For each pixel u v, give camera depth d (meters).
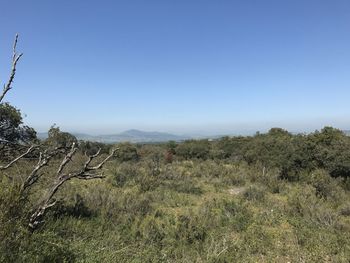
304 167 20.23
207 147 37.50
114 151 6.95
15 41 5.16
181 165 27.03
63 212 8.26
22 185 5.36
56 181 6.67
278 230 9.28
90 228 7.53
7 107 10.91
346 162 18.97
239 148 34.62
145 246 7.29
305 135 25.78
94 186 12.94
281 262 7.21
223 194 15.28
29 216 5.87
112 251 6.15
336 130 25.59
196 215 10.12
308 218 10.41
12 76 5.18
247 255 7.51
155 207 11.70
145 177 16.25
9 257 4.30
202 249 7.61
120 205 10.14
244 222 9.75
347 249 7.80
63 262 4.82
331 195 14.62
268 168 20.97
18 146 7.38
